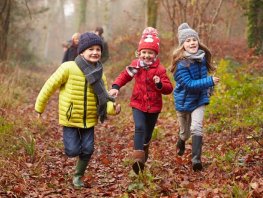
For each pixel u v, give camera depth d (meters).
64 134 6.11
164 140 8.89
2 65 17.91
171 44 18.56
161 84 6.05
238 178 5.80
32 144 7.53
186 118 6.89
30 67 29.89
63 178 6.35
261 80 11.25
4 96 12.15
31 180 6.28
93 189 5.94
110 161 7.55
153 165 6.70
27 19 29.39
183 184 5.65
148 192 5.48
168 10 17.69
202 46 6.64
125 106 13.04
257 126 8.38
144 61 6.21
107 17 34.47
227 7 28.22
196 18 16.77
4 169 6.40
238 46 20.09
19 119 10.02
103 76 6.19
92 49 5.97
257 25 17.08
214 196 5.11
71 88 5.96
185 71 6.46
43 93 6.00
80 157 6.10
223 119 9.04
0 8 21.11
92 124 6.10
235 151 7.14
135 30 27.06
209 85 6.33
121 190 5.80
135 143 6.06
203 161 6.96
